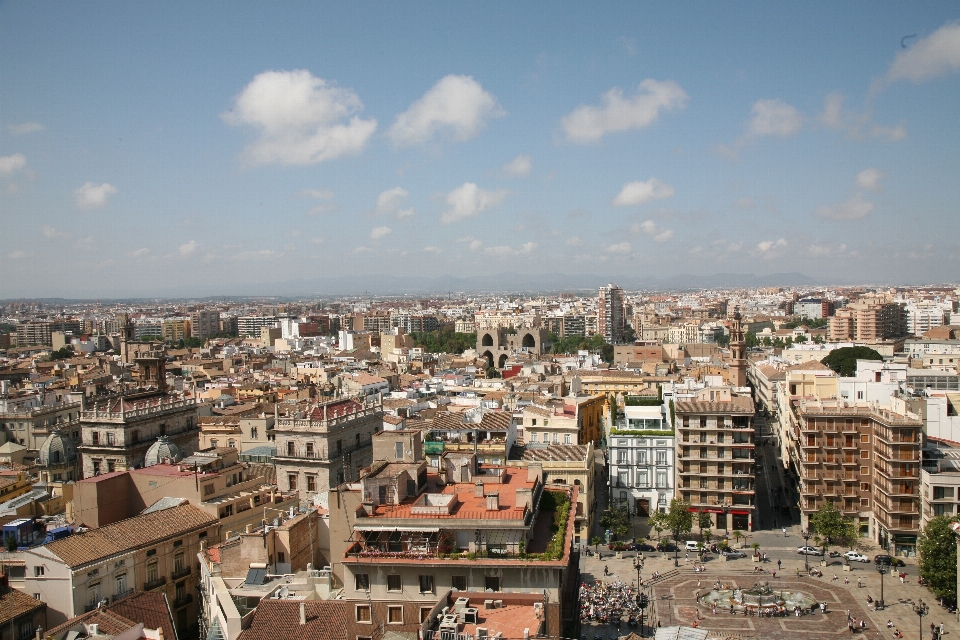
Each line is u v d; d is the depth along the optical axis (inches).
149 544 4023.1
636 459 7130.9
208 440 7175.2
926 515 5890.8
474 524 2901.1
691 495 6889.8
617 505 6963.6
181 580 4183.1
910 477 6117.1
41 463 6358.3
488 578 2869.1
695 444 6870.1
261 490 4906.5
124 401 6732.3
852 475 6702.8
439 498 3105.3
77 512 4566.9
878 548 6358.3
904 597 5344.5
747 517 6791.3
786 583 5615.2
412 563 2856.8
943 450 6387.8
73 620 3221.0
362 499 3134.8
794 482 7701.8
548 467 6491.1
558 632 2807.6
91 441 6141.7
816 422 6737.2
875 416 6510.8
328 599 3080.7
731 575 5797.2
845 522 6289.4
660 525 6441.9
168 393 7593.5
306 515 3946.9
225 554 3688.5
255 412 7785.4
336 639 2864.2
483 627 2566.4
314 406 6131.9
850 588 5516.7
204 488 4571.9
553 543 2955.2
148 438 6269.7
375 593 2918.3
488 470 3614.7
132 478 4756.4
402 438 4057.6
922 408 6953.7
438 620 2645.2
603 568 5964.6
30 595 3646.7
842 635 4741.6
